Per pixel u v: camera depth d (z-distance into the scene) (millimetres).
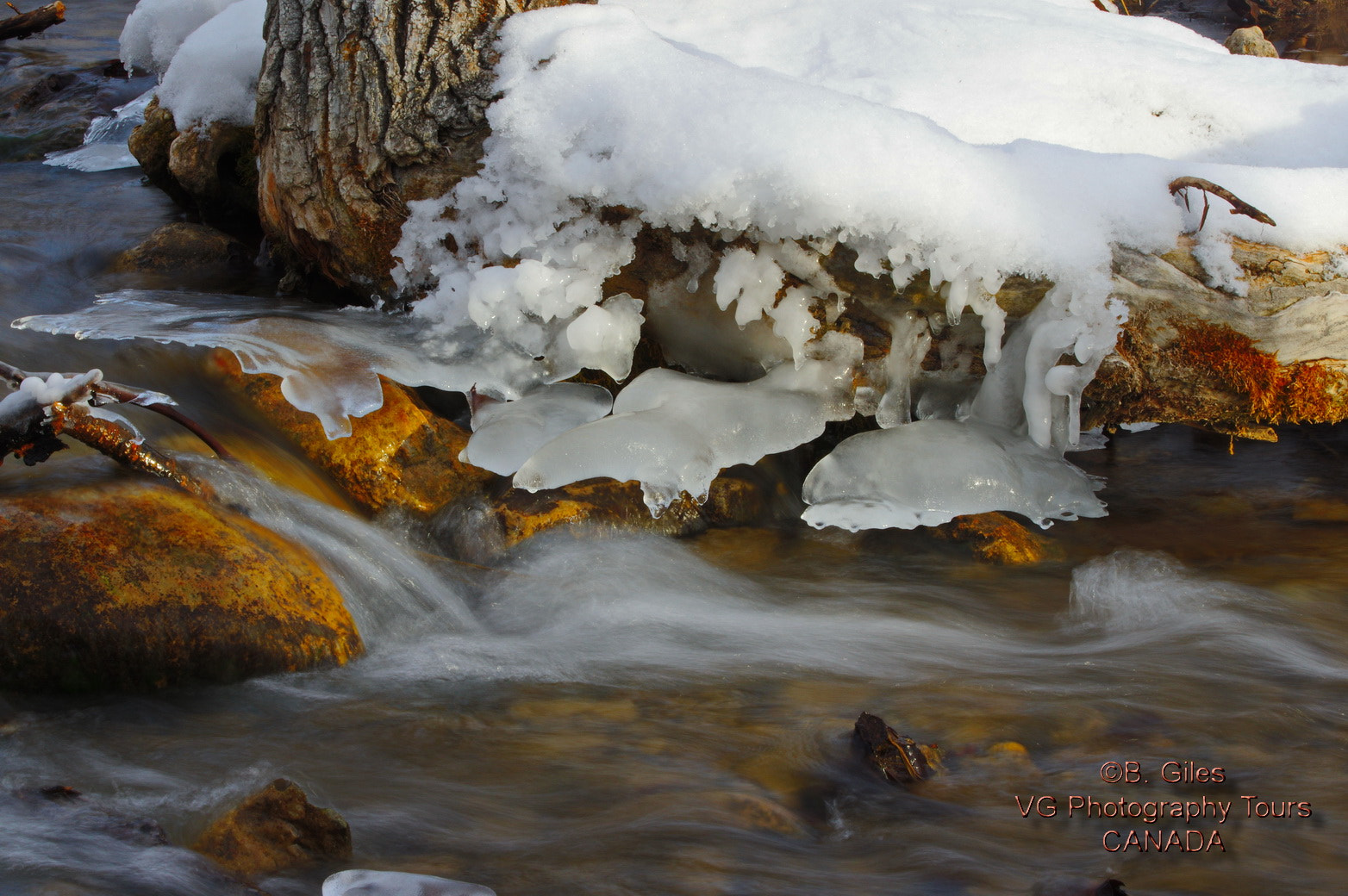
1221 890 2338
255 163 6426
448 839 2451
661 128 4254
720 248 4422
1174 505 5016
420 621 3709
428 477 4402
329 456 4309
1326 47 11734
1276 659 3559
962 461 4418
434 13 4613
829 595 4133
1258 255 4223
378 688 3234
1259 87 5270
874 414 4699
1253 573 4285
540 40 4512
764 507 4758
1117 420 4801
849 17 5586
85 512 3172
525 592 3973
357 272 4992
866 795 2729
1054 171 4273
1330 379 4484
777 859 2428
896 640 3734
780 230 4242
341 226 4863
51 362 4531
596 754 2879
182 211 7223
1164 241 4230
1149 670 3482
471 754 2861
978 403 4723
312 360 4355
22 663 2945
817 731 3023
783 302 4457
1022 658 3605
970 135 5043
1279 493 5098
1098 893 2223
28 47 11367
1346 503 4938
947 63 5301
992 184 4172
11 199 7504
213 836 2320
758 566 4375
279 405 4402
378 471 4320
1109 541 4637
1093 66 5250
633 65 4367
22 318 5043
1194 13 13094
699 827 2523
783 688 3324
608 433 4199
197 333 4480
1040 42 5406
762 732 3023
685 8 5766
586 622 3787
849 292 4434
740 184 4176
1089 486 4613
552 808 2607
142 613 3023
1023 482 4449
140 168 8438
